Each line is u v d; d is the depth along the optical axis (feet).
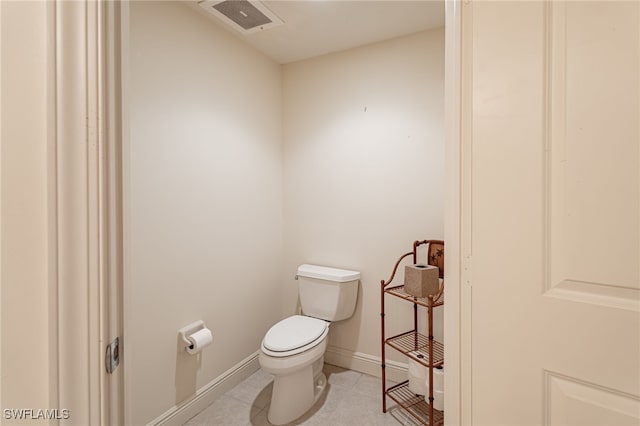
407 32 6.57
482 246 2.37
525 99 2.15
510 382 2.27
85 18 2.05
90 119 2.06
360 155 7.23
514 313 2.24
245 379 7.04
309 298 7.20
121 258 2.24
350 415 5.77
